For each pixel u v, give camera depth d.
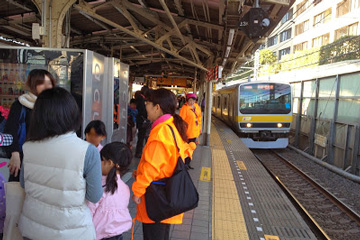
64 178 1.51
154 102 2.37
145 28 9.01
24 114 2.52
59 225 1.53
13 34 9.80
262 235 4.06
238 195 5.59
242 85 12.26
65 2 4.47
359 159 10.45
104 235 2.12
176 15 6.49
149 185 2.18
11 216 1.74
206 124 10.00
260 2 4.87
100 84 4.43
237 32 6.32
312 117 14.84
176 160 2.22
